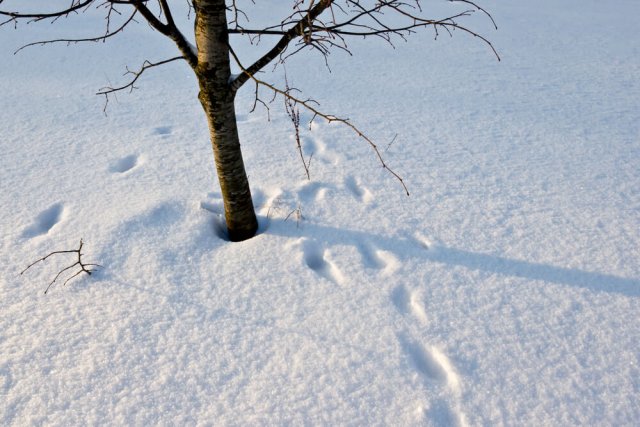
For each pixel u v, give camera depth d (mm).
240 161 3002
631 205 3732
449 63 6676
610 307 2891
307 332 2707
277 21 8195
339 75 6125
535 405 2393
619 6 10352
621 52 7297
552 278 3076
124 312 2773
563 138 4680
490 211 3637
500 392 2443
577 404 2400
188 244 3244
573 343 2684
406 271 3096
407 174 4043
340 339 2672
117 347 2586
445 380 2518
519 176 4059
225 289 2951
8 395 2346
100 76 5859
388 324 2758
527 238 3387
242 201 3160
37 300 2820
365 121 4910
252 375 2488
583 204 3734
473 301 2912
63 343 2592
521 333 2732
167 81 5816
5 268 3014
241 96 5449
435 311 2844
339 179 3934
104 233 3271
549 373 2531
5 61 6129
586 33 8273
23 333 2631
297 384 2451
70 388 2391
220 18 2410
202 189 3768
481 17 9086
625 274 3107
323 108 5172
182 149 4332
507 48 7375
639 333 2740
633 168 4199
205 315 2787
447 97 5559
